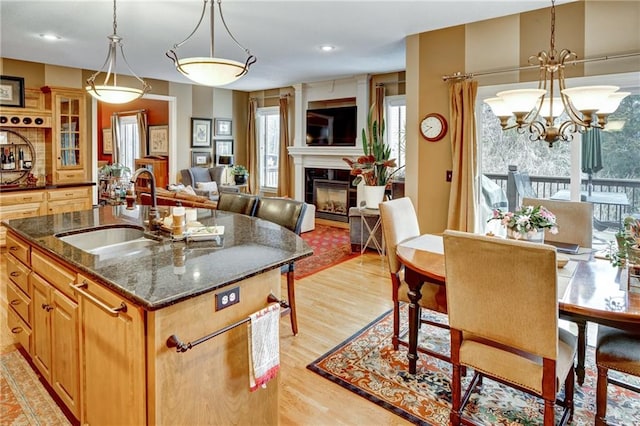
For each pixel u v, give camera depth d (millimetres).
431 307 2646
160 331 1534
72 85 6504
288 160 8570
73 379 2020
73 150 6340
